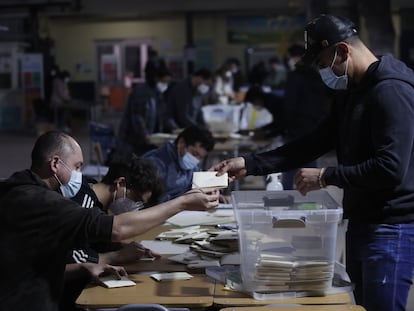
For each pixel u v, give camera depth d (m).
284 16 19.89
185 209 2.31
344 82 2.40
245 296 2.21
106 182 2.99
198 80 6.99
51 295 2.19
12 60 16.48
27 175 2.28
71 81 19.12
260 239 2.18
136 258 2.72
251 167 2.74
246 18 20.25
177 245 2.99
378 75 2.30
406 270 2.37
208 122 7.27
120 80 20.44
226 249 2.70
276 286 2.18
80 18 20.59
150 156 3.96
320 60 2.42
